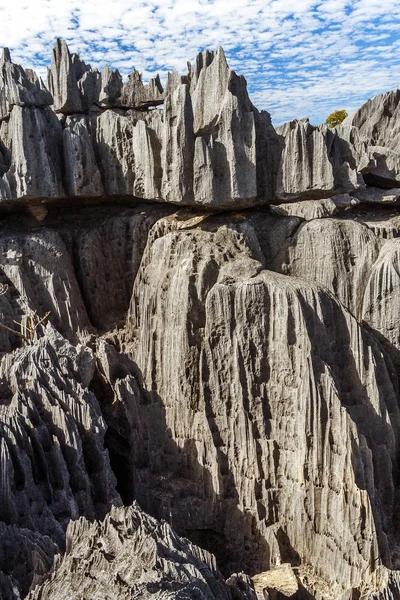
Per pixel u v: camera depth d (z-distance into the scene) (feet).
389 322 76.38
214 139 79.36
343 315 72.74
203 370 74.18
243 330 72.33
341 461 65.72
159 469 78.43
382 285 76.13
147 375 80.64
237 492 72.95
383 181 93.86
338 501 65.77
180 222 85.97
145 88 103.24
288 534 70.64
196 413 75.92
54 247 88.07
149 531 46.70
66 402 68.03
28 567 48.24
